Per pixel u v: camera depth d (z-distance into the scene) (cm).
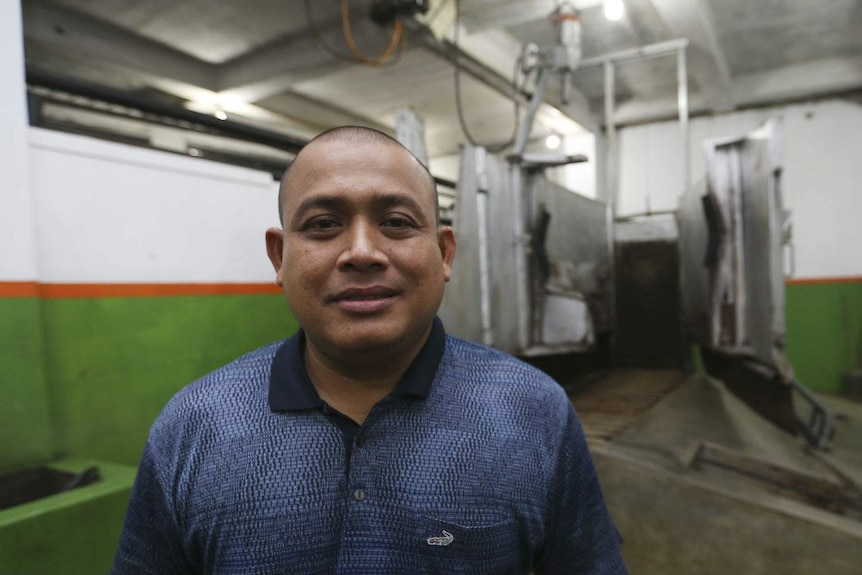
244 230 262
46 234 193
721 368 434
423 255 71
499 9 429
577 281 417
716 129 633
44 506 151
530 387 78
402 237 71
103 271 209
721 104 607
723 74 550
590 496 79
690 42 491
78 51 421
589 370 480
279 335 276
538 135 705
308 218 70
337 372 75
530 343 334
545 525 75
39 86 207
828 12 469
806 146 595
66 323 199
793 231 600
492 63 498
